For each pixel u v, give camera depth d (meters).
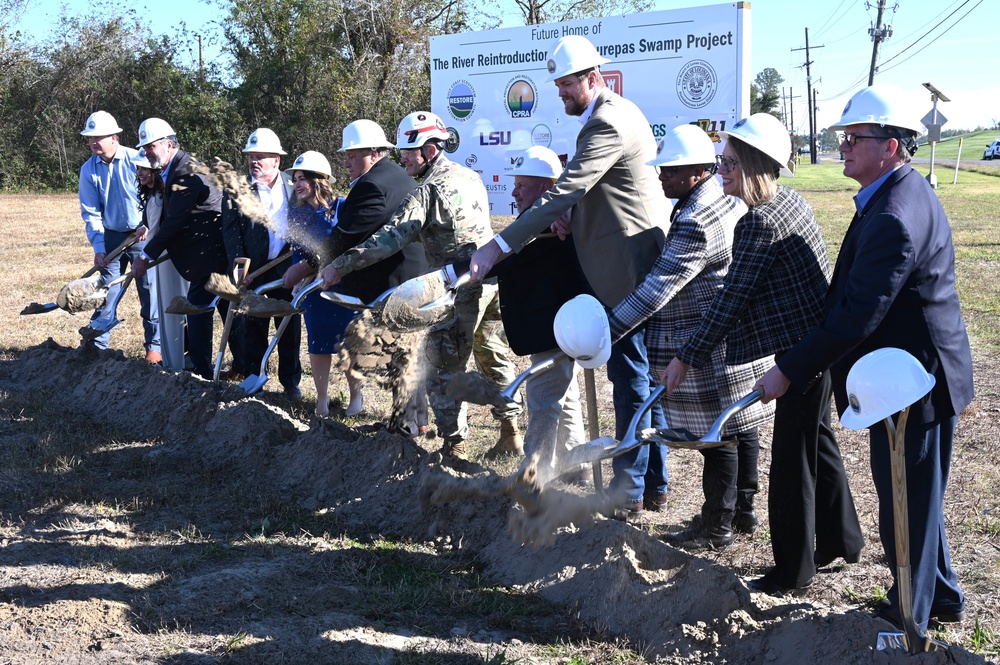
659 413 4.68
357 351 4.86
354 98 34.22
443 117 13.15
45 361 7.80
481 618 3.75
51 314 10.76
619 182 4.41
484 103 12.69
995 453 5.43
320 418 5.56
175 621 3.61
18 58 41.56
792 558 3.68
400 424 5.52
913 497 3.15
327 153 34.62
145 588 3.91
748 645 3.28
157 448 5.90
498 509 4.45
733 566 4.09
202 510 4.90
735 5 9.44
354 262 4.91
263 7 35.28
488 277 4.96
